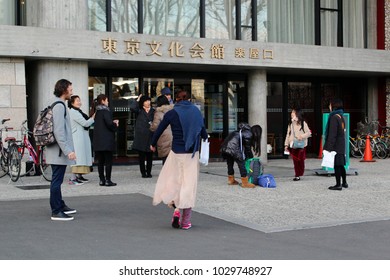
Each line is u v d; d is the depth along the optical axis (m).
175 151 7.46
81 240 6.85
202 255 6.16
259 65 16.48
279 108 19.27
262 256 6.14
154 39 14.82
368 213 8.91
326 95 20.42
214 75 17.88
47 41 13.41
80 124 11.55
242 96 18.33
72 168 11.70
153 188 11.44
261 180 11.73
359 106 21.06
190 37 15.41
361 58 18.44
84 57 13.88
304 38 19.08
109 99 16.25
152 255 6.14
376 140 19.44
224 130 18.00
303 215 8.66
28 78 14.87
